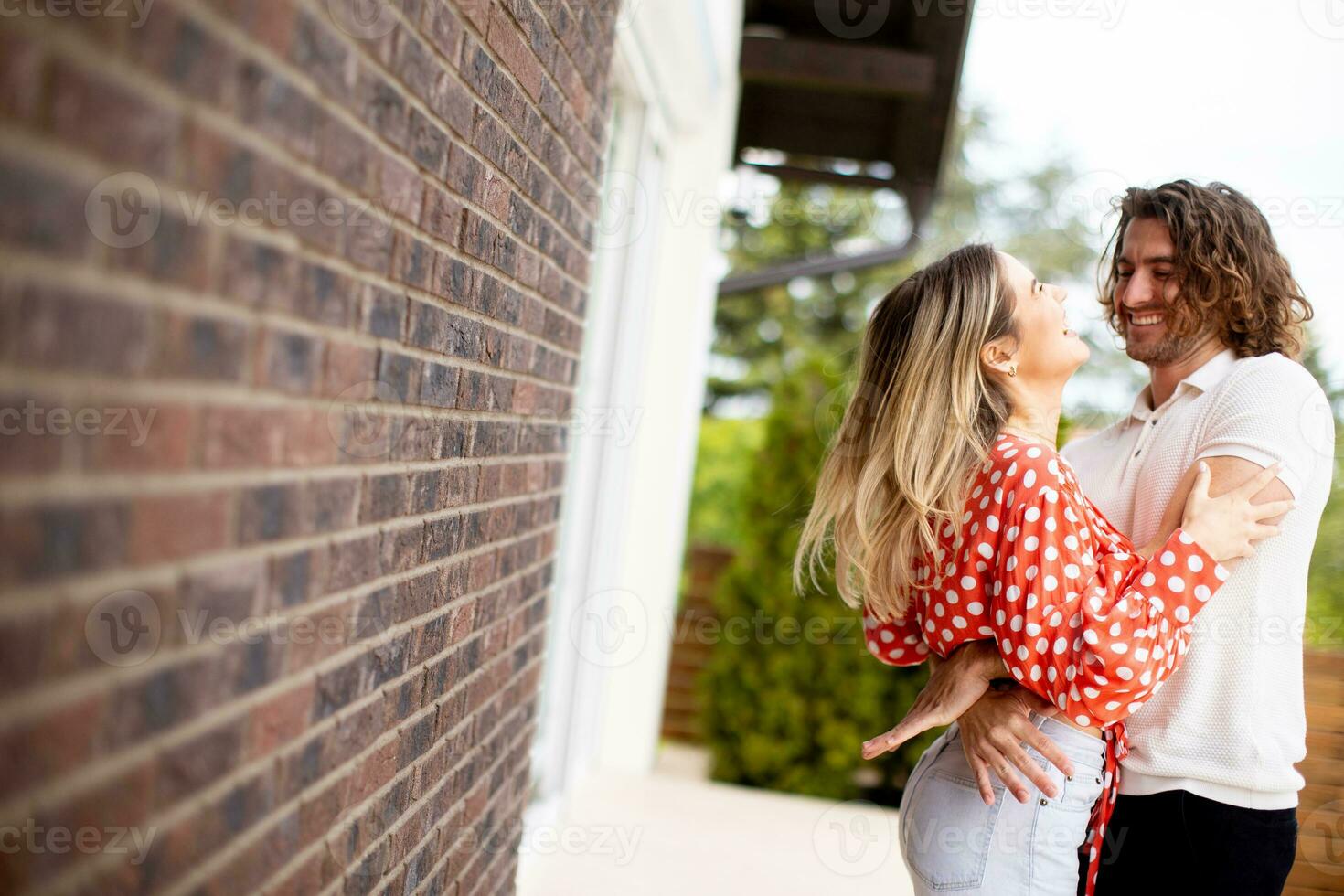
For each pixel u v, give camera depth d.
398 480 1.38
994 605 1.53
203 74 0.88
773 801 4.43
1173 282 1.81
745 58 4.45
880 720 5.41
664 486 4.60
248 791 1.06
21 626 0.73
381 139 1.23
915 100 4.59
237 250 0.95
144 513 0.85
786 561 5.61
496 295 1.74
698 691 5.67
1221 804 1.66
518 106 1.76
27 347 0.71
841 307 10.98
